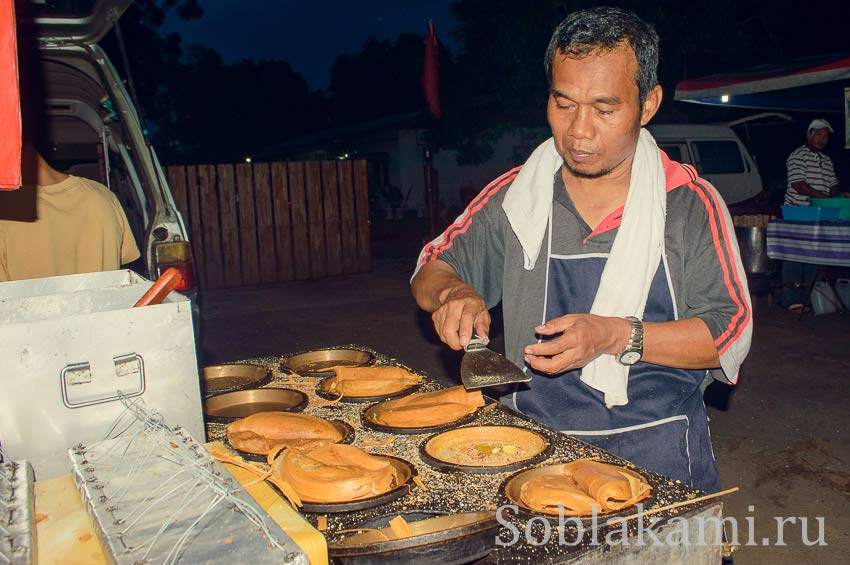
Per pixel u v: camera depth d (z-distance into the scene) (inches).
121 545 34.6
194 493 39.9
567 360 54.5
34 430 47.4
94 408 49.0
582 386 64.4
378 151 845.2
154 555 33.6
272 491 42.9
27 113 171.9
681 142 427.5
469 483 52.8
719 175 429.4
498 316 254.4
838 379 196.2
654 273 61.4
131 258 119.3
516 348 68.4
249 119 1253.1
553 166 66.3
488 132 634.2
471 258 73.4
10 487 40.4
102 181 195.2
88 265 105.7
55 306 61.7
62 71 165.9
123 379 49.8
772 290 284.2
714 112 530.9
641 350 57.3
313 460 53.3
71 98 185.8
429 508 49.1
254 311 316.5
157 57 847.7
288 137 1272.1
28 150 101.0
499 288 75.3
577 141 57.2
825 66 251.6
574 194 65.1
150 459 44.5
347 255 406.3
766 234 271.3
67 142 216.5
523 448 59.6
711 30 465.7
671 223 61.7
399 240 605.3
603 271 62.6
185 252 148.9
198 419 52.7
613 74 54.9
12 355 46.3
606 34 54.6
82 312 62.4
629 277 60.6
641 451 62.6
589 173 59.4
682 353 57.9
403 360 230.4
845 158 457.4
